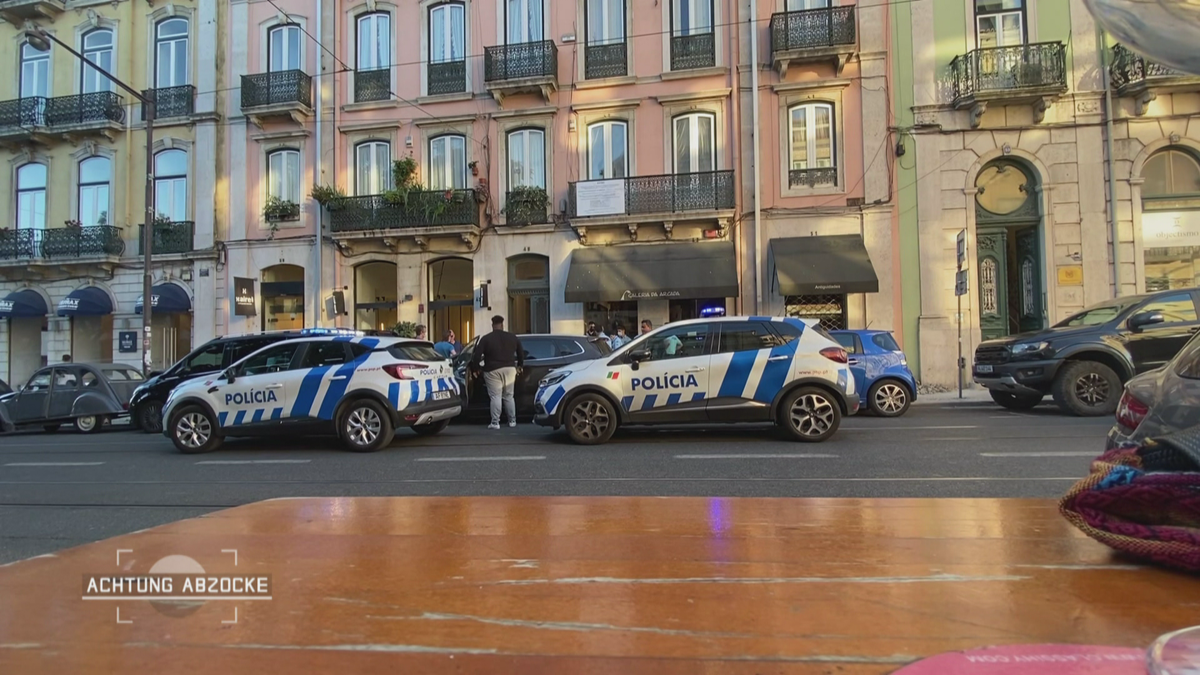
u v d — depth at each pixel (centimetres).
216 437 903
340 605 122
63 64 2075
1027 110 1605
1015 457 700
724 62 1741
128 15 2048
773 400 835
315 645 105
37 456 936
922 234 1631
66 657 103
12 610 122
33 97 2041
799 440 841
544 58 1777
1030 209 1620
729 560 145
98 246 1980
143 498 607
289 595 127
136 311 1998
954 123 1628
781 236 1683
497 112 1831
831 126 1691
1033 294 1634
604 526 180
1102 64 1569
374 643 106
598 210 1736
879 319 1633
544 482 625
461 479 654
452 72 1881
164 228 1975
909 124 1647
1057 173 1584
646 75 1775
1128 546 133
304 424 876
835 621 110
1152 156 1572
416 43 1898
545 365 1182
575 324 1772
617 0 1803
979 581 127
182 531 178
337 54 1928
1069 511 149
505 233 1817
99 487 666
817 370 828
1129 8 128
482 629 110
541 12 1838
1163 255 1556
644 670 95
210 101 1978
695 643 103
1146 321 991
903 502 207
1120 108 1561
